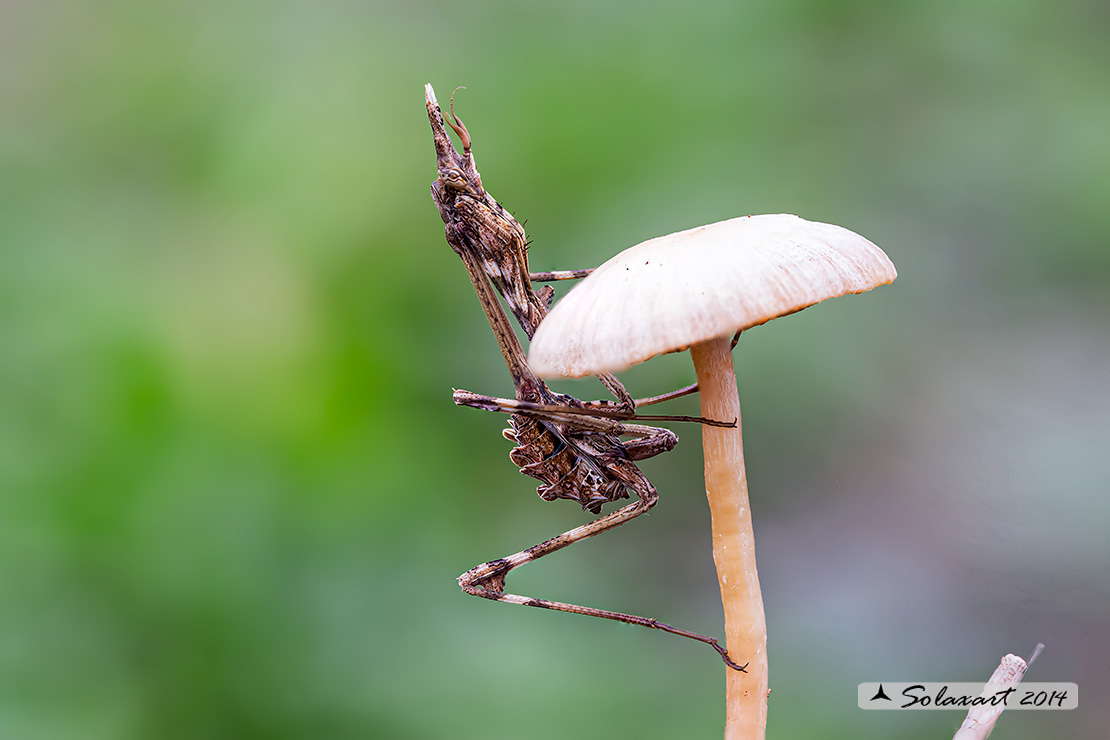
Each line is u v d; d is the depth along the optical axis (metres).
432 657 0.40
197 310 0.48
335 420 0.47
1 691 0.36
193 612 0.39
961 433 0.51
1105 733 0.39
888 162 0.52
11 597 0.38
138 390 0.44
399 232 0.51
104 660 0.38
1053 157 0.52
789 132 0.52
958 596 0.46
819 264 0.26
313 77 0.54
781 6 0.54
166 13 0.55
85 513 0.40
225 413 0.46
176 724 0.38
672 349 0.26
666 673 0.41
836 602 0.47
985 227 0.53
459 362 0.51
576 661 0.41
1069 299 0.52
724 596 0.27
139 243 0.51
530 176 0.52
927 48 0.53
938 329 0.53
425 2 0.56
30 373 0.44
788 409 0.52
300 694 0.38
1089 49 0.53
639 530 0.52
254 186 0.52
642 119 0.52
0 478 0.40
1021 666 0.28
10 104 0.54
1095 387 0.50
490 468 0.50
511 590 0.45
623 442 0.29
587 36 0.55
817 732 0.39
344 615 0.41
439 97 0.53
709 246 0.27
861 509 0.51
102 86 0.54
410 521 0.46
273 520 0.43
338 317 0.50
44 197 0.51
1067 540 0.47
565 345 0.27
